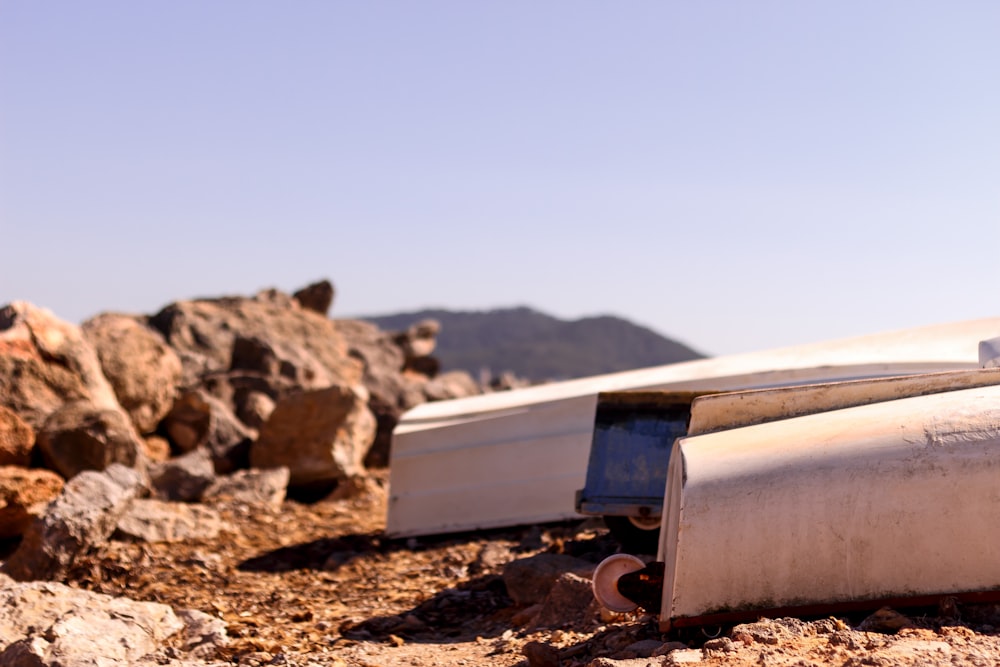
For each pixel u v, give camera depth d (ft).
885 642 13.29
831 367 22.24
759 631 13.64
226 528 24.43
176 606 19.20
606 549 20.21
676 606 14.10
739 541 14.06
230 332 45.19
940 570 13.85
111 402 27.76
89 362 27.53
